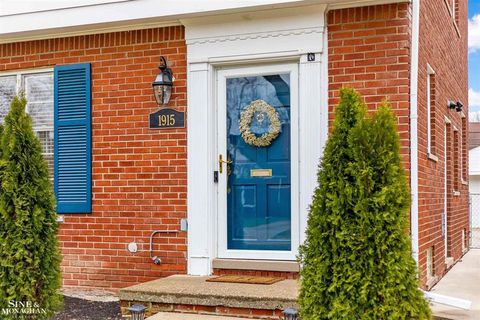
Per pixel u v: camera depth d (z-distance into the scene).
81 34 7.04
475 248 13.41
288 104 6.29
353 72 5.95
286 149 6.29
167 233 6.59
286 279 6.03
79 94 7.04
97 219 6.90
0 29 7.13
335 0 5.84
